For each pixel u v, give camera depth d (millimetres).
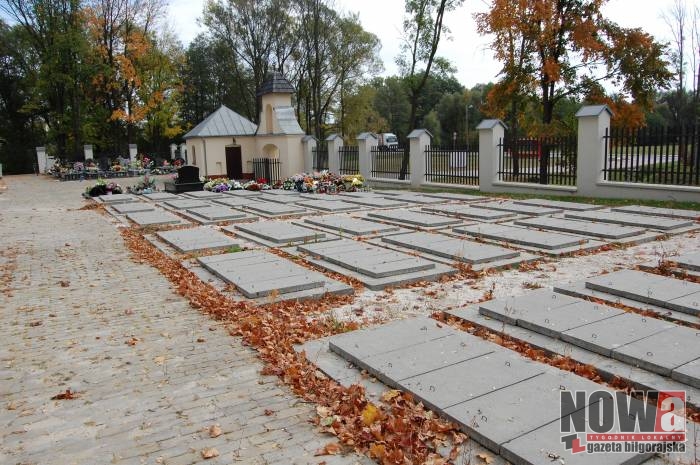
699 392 4062
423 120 70125
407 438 3457
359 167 25094
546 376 4230
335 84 44812
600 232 10414
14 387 4566
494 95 23312
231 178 30531
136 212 16891
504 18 20812
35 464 3369
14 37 50688
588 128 16328
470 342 4980
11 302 7332
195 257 9914
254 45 44562
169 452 3471
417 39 25141
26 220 16156
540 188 17891
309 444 3531
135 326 6156
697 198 14109
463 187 20406
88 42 41969
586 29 20078
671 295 6137
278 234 11547
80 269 9305
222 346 5449
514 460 3201
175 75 47188
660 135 15016
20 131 52312
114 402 4227
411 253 9539
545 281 7629
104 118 46469
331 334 5711
